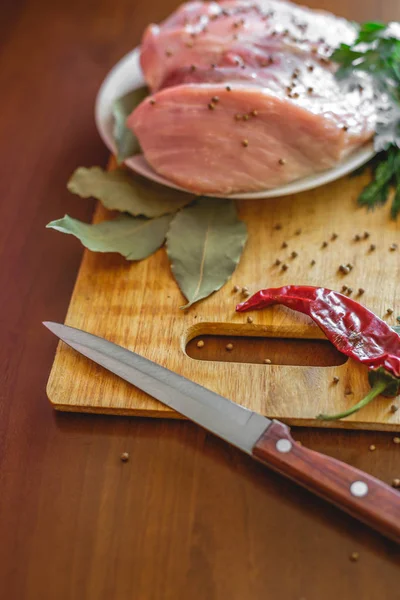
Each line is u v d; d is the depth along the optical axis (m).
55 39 0.78
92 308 0.55
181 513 0.47
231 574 0.45
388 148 0.61
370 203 0.60
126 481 0.48
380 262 0.56
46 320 0.57
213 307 0.55
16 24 0.80
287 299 0.53
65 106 0.72
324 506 0.47
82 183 0.60
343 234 0.58
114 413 0.51
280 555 0.46
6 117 0.71
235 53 0.61
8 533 0.47
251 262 0.57
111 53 0.76
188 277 0.56
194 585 0.45
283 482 0.48
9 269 0.60
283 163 0.58
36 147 0.68
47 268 0.60
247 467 0.48
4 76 0.75
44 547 0.46
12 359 0.55
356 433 0.50
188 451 0.49
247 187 0.58
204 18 0.64
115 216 0.61
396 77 0.60
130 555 0.46
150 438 0.50
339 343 0.51
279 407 0.50
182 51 0.62
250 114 0.57
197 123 0.58
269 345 0.54
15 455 0.50
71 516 0.47
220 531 0.46
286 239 0.58
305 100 0.58
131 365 0.51
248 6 0.66
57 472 0.49
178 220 0.58
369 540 0.46
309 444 0.49
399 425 0.49
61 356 0.53
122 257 0.58
